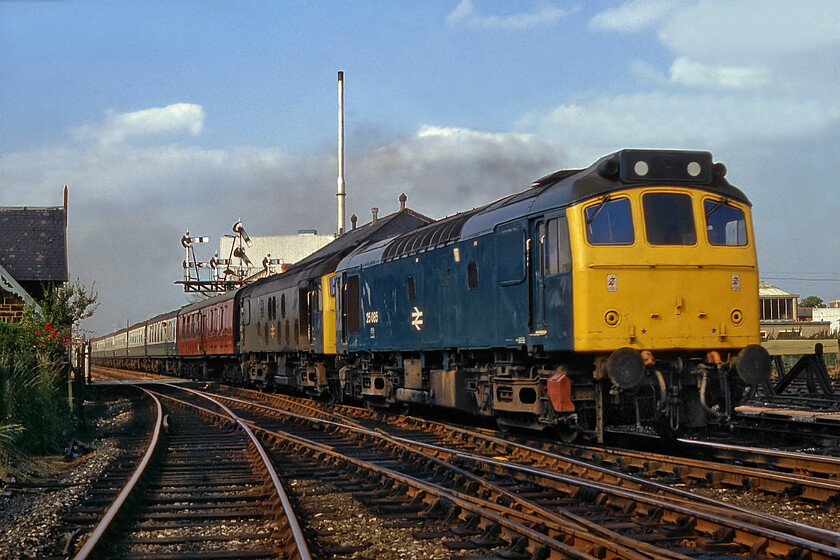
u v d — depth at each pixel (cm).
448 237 1565
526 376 1305
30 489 1064
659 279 1141
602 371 1141
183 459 1314
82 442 1588
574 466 1029
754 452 1065
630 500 795
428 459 1131
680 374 1152
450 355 1583
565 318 1155
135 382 4338
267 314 2917
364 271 2005
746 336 1170
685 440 1234
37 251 2892
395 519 820
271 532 779
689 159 1175
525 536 677
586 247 1127
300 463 1234
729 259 1170
